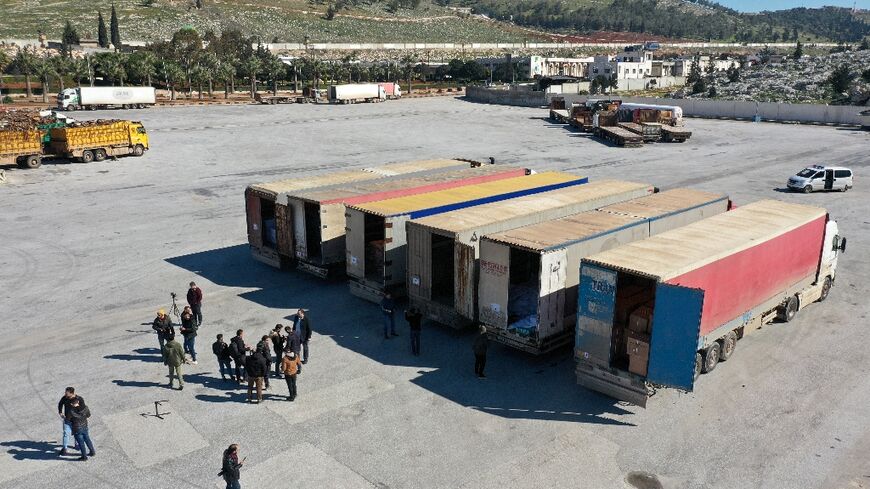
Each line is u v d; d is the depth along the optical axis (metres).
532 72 144.12
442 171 30.03
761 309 17.28
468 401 14.95
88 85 101.00
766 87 96.62
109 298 21.94
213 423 14.02
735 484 11.75
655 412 14.34
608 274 14.18
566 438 13.33
